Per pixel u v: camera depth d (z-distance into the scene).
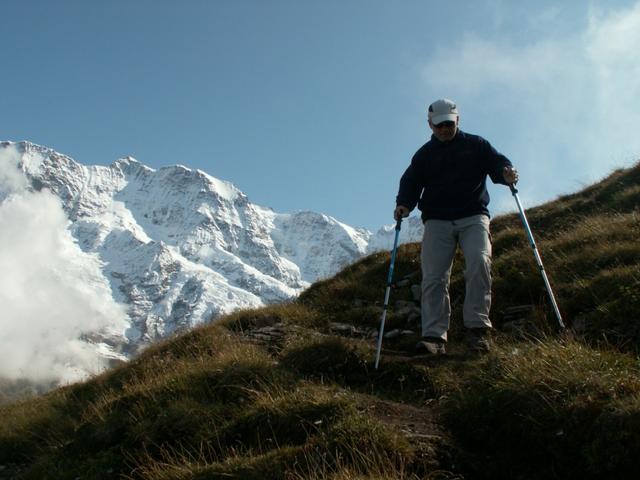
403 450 3.73
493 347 4.93
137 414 4.90
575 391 3.84
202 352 6.40
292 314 7.52
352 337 6.55
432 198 5.68
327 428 3.97
